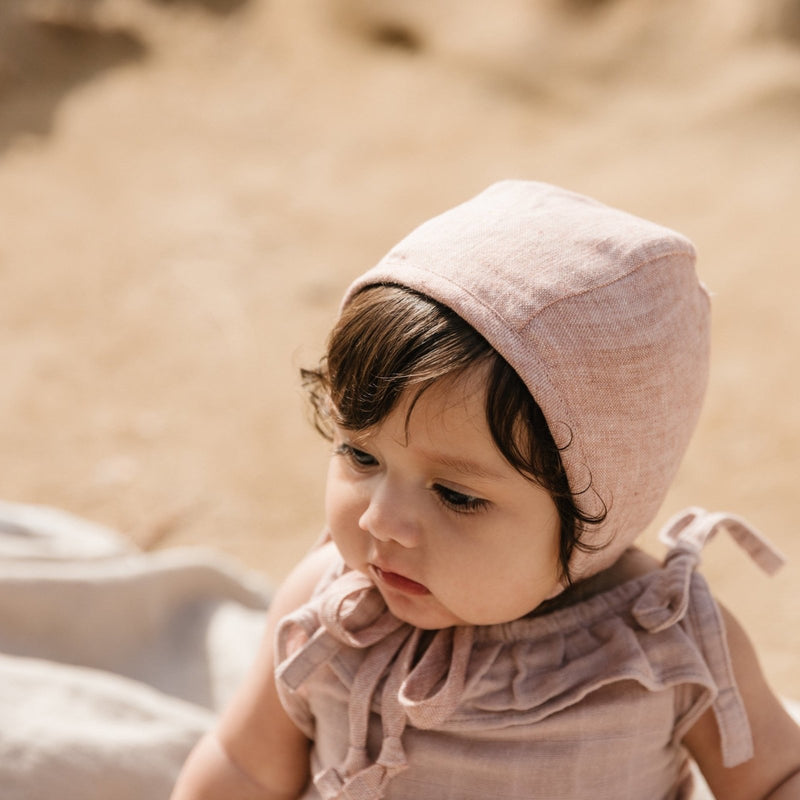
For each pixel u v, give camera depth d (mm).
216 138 7219
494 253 1211
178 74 7891
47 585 2182
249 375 5047
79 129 7219
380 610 1400
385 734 1365
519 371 1157
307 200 6543
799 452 4398
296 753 1524
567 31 8055
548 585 1281
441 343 1160
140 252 5988
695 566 1432
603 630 1354
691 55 7730
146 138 7172
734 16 7789
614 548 1331
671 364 1263
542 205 1294
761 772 1411
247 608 2352
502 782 1351
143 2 8516
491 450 1172
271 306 5559
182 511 4234
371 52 8289
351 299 1300
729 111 7051
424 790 1375
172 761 1846
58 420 4742
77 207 6422
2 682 1891
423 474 1212
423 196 6582
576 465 1209
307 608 1420
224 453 4559
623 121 7234
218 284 5719
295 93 7770
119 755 1789
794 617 3584
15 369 5059
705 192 6316
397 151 7098
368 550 1274
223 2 8609
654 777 1402
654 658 1344
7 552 2430
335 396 1240
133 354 5191
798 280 5480
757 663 1435
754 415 4621
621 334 1210
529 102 7621
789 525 4023
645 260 1253
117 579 2223
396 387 1165
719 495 4191
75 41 7984
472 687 1339
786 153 6609
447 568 1227
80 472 4445
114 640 2219
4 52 7711
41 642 2184
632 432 1241
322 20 8508
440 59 8117
